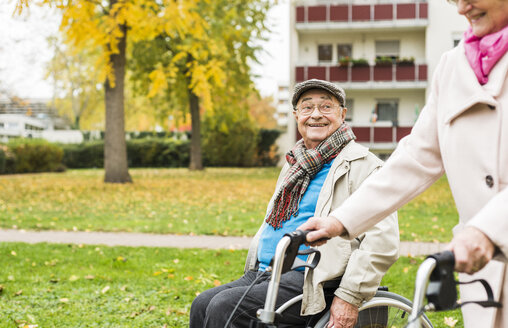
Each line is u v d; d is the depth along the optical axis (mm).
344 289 2359
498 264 1545
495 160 1525
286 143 33375
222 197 13398
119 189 15078
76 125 42062
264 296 2441
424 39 26297
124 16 11719
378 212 1786
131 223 9125
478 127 1568
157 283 5367
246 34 19922
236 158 32219
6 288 5141
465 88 1589
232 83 21953
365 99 26984
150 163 33375
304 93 2822
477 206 1570
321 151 2689
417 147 1792
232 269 5906
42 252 6727
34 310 4508
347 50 26984
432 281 1301
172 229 8484
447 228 8711
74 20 11031
